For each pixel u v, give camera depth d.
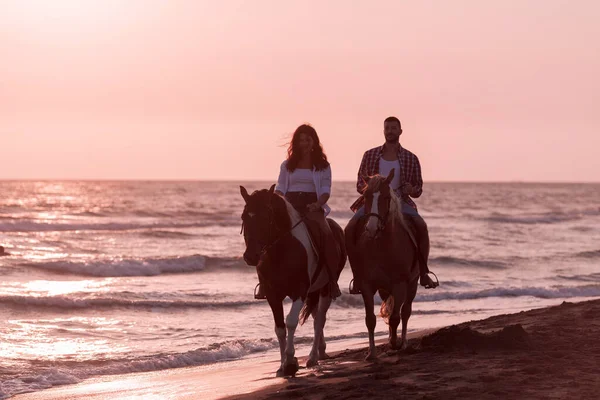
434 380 8.08
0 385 11.02
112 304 19.45
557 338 10.42
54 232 43.72
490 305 21.38
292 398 7.80
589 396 6.89
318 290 10.60
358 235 10.12
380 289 10.17
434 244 43.62
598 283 27.03
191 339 15.52
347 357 11.07
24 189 144.38
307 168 9.99
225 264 30.69
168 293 22.20
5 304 18.53
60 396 9.95
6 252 33.69
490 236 50.25
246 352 14.04
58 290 23.05
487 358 9.20
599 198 146.62
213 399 8.45
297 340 14.98
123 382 10.91
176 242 41.47
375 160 10.54
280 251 9.16
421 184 10.57
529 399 6.85
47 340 15.00
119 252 36.28
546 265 33.81
